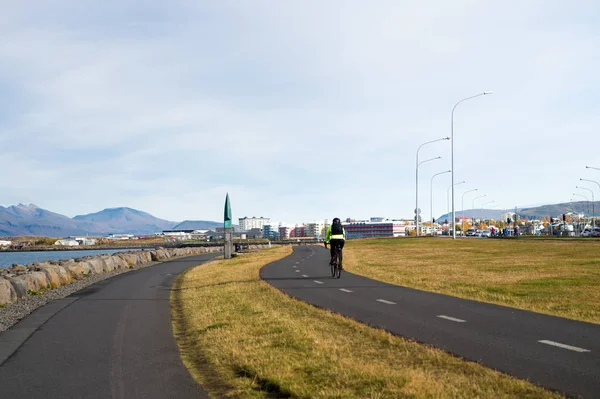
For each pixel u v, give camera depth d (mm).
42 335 9852
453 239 74625
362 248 51250
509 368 6582
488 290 14898
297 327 9477
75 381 6723
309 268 25906
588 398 5434
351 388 5953
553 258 29141
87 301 15023
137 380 6734
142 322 11188
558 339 8242
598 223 186750
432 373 6453
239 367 7176
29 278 17719
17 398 6074
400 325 9555
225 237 42062
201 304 13422
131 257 36625
